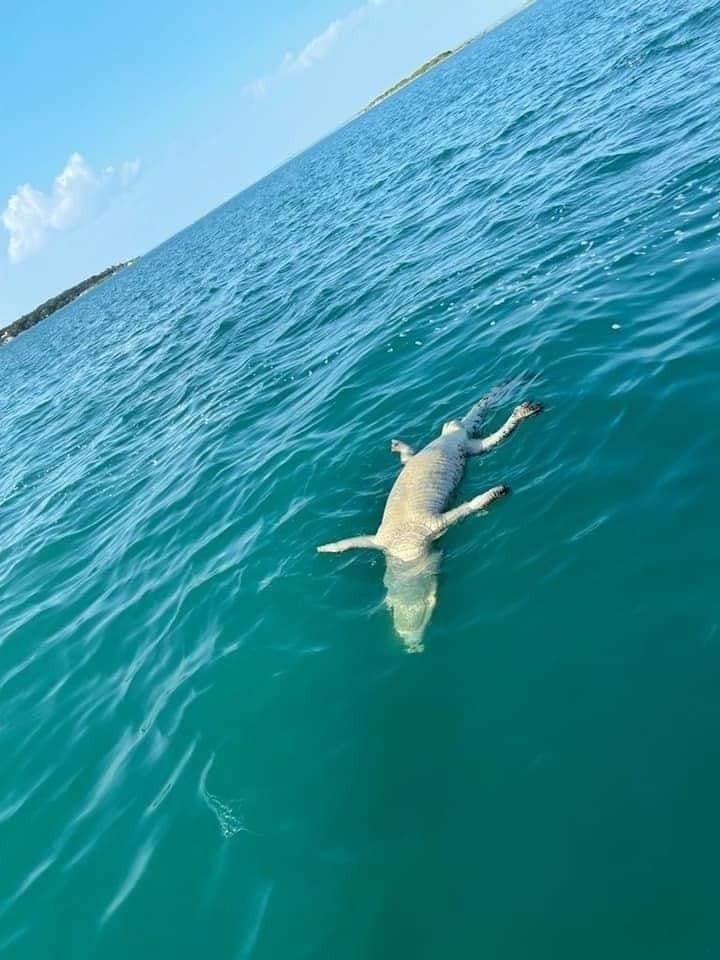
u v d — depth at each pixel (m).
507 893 5.05
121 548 13.52
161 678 9.07
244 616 9.31
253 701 7.84
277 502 11.75
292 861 5.99
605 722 5.86
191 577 10.96
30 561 15.24
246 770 7.04
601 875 4.91
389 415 12.73
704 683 5.76
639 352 10.42
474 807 5.71
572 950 4.61
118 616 11.16
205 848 6.48
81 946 6.19
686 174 15.47
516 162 25.73
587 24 53.00
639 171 17.47
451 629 7.57
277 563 10.11
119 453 19.61
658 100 22.28
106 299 85.56
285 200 69.06
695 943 4.37
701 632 6.16
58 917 6.59
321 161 95.12
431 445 10.67
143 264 134.88
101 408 26.02
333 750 6.84
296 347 20.05
